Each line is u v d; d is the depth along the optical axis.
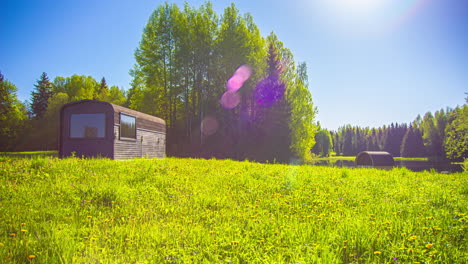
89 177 9.45
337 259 3.62
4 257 3.63
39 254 3.79
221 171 12.94
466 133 31.94
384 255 3.87
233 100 37.59
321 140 122.12
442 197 7.64
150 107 37.66
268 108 36.38
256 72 37.53
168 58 37.72
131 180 9.46
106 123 17.00
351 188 9.39
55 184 8.27
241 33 37.19
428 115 136.75
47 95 69.62
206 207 6.81
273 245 4.16
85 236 4.61
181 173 11.72
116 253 3.95
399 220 5.30
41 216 5.61
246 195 8.08
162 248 4.11
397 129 137.25
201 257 3.80
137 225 5.23
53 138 61.78
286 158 36.00
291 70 43.56
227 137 37.44
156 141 23.08
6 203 6.39
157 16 38.03
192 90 38.41
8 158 13.12
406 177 13.48
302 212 6.23
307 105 42.19
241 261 3.74
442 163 65.00
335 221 5.46
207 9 39.41
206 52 37.38
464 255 3.74
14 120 59.53
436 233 4.55
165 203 6.96
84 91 72.31
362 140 157.75
